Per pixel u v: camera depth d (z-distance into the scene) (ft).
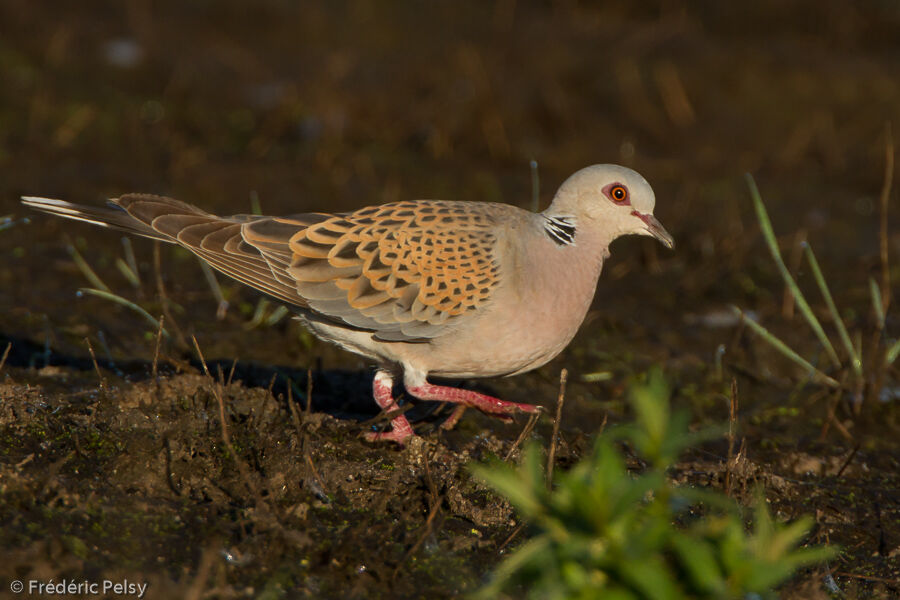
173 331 37.52
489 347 28.07
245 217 30.12
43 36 67.97
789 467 32.35
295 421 28.73
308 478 26.22
